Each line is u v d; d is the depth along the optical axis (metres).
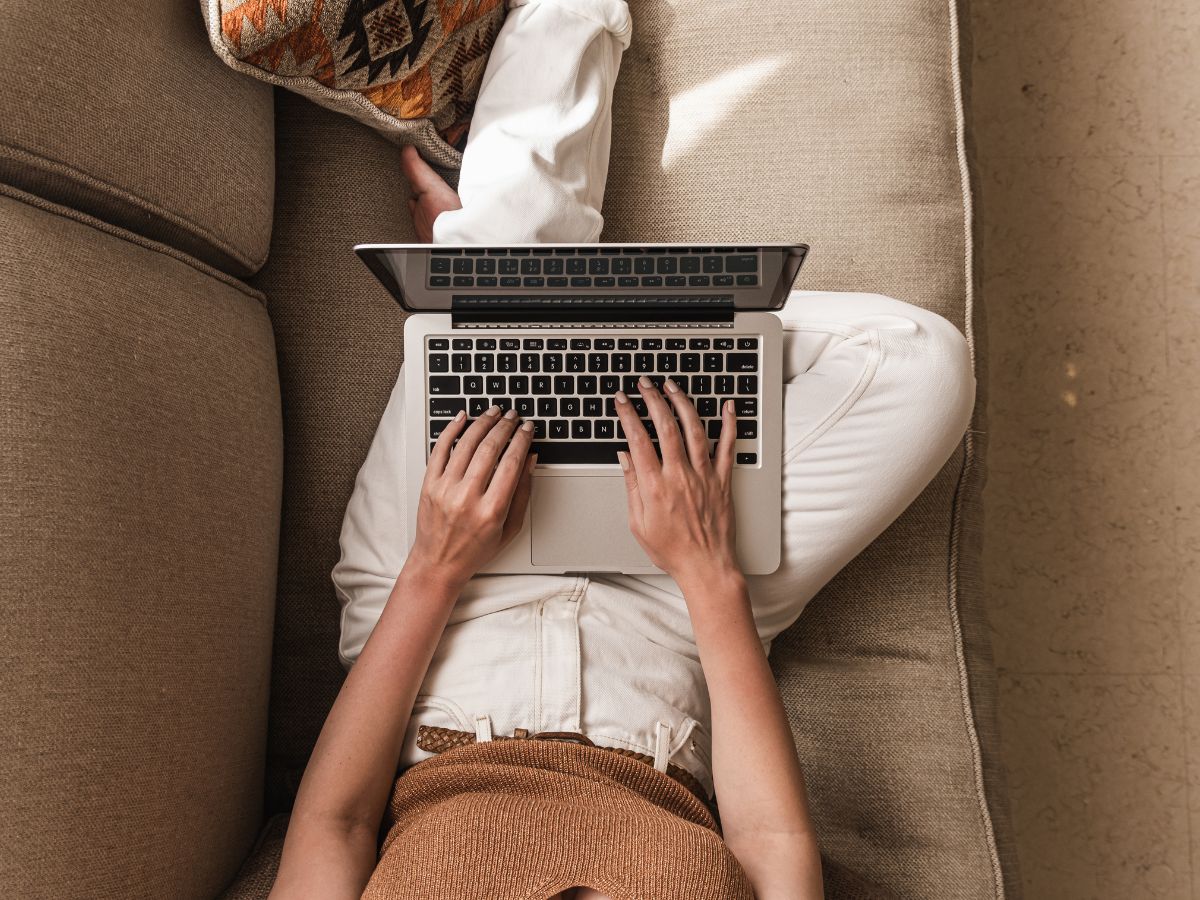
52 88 0.70
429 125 0.98
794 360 0.87
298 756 0.97
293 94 1.00
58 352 0.67
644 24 1.06
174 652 0.73
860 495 0.84
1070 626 1.32
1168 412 1.33
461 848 0.58
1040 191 1.35
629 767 0.72
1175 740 1.30
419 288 0.79
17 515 0.62
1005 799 0.96
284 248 0.99
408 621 0.78
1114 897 1.29
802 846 0.71
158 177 0.79
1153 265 1.34
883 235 1.00
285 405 0.98
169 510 0.74
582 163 0.96
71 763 0.64
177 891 0.73
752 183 1.03
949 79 1.04
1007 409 1.35
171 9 0.81
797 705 0.98
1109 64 1.35
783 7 1.04
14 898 0.59
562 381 0.83
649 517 0.80
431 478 0.80
